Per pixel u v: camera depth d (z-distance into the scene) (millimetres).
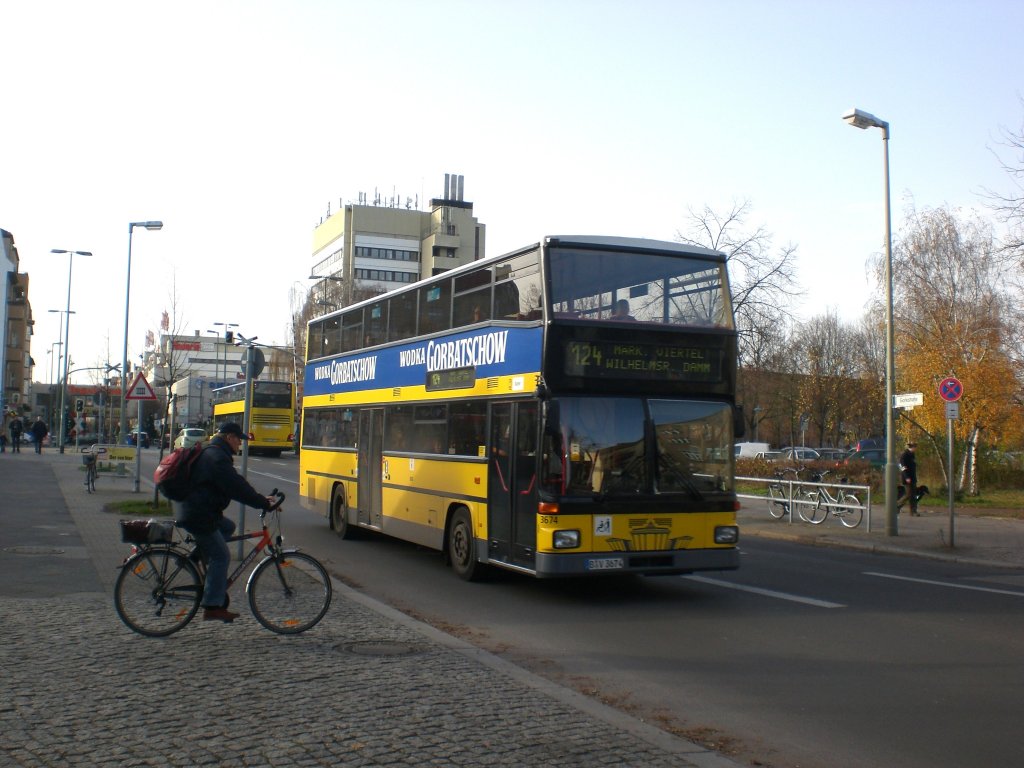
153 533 8289
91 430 75125
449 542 13680
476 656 7938
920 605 11664
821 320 68750
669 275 11953
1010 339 32188
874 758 5895
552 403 11125
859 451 44375
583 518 11031
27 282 96375
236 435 8602
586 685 7680
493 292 12672
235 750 5305
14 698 6238
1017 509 26688
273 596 8680
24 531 16578
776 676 7996
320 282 87500
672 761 5352
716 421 11891
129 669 7098
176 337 47156
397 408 15727
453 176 123875
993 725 6590
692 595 12344
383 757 5258
